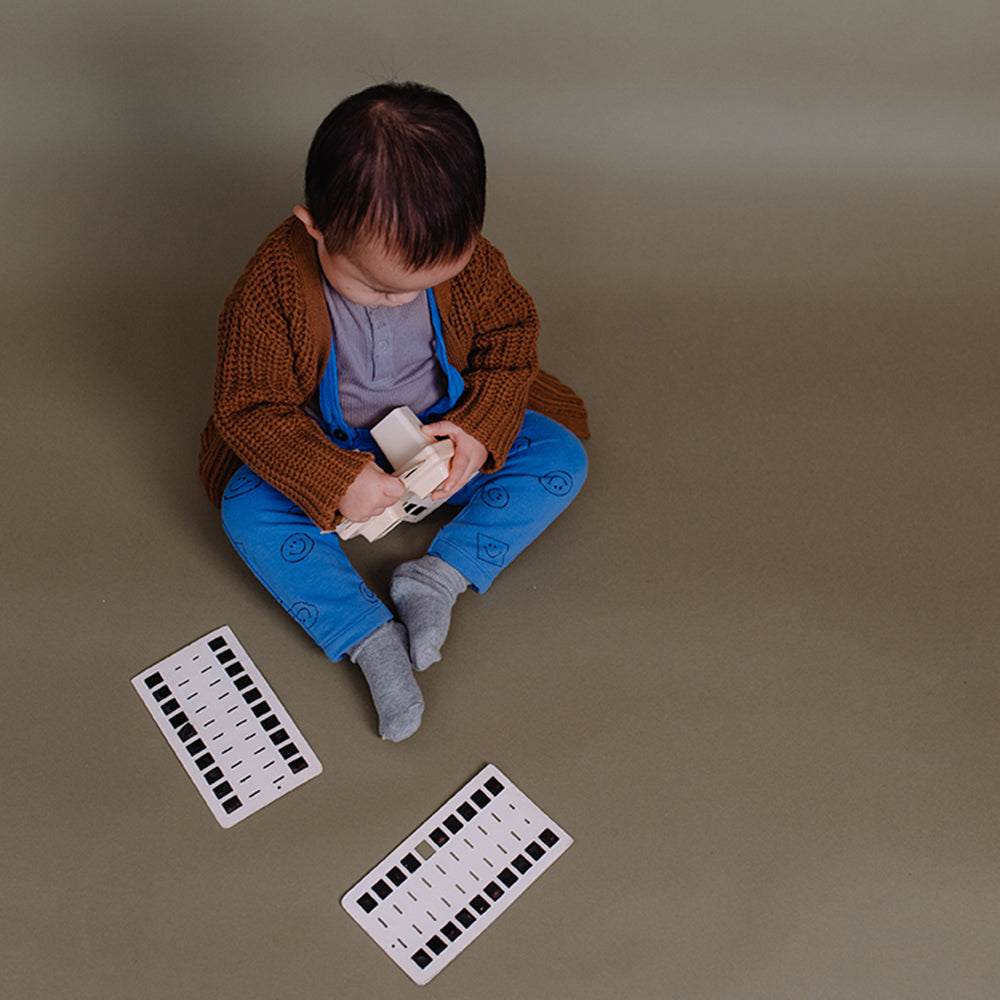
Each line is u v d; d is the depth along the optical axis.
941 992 1.12
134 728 1.27
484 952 1.13
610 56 1.91
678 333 1.73
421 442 1.22
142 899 1.15
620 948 1.13
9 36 1.82
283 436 1.20
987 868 1.21
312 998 1.09
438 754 1.27
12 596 1.37
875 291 1.80
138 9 1.84
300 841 1.19
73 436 1.54
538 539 1.48
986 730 1.33
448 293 1.25
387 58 1.88
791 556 1.48
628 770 1.27
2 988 1.08
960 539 1.52
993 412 1.67
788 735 1.31
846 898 1.18
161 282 1.72
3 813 1.20
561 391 1.50
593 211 1.86
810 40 1.93
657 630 1.40
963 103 1.93
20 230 1.75
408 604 1.32
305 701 1.30
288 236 1.17
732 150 1.91
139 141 1.82
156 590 1.39
